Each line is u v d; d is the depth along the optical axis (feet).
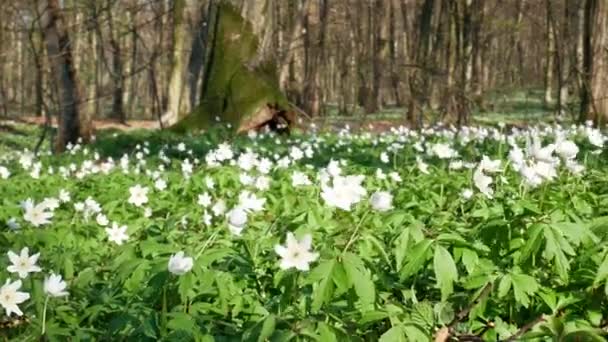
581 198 17.03
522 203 11.98
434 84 103.09
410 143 49.26
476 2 116.47
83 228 19.07
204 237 14.39
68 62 65.67
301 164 38.93
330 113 145.18
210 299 11.81
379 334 10.55
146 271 11.65
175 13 98.43
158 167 41.14
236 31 71.72
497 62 176.55
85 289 12.27
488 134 50.26
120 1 107.55
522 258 10.89
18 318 12.54
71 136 65.92
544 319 10.59
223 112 69.31
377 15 137.69
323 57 135.03
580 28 105.91
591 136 23.31
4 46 106.42
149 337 10.54
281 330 9.38
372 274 11.40
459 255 11.12
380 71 130.41
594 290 10.81
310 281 9.80
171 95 97.81
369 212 12.00
